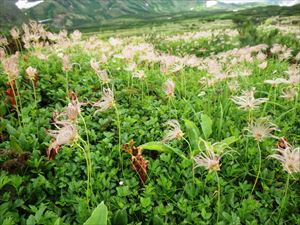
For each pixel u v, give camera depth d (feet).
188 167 13.46
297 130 17.26
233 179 12.87
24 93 19.56
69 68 19.62
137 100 20.25
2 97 19.02
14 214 10.14
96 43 34.99
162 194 12.05
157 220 10.12
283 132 16.24
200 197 11.65
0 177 11.07
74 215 11.09
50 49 30.78
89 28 482.28
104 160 13.56
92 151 14.62
